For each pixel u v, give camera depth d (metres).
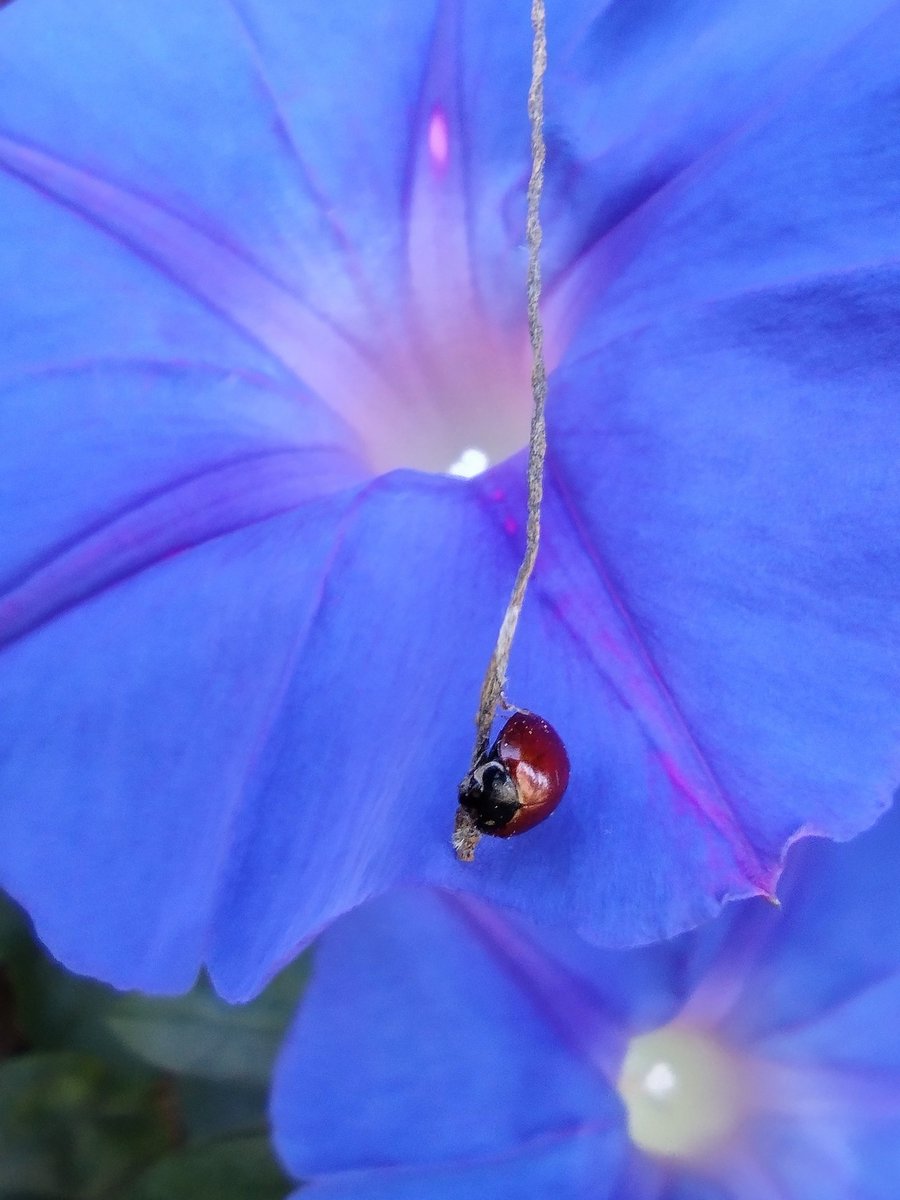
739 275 0.10
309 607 0.10
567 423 0.10
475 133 0.11
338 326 0.12
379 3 0.11
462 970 0.11
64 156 0.11
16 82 0.11
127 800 0.09
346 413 0.12
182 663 0.10
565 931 0.11
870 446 0.09
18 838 0.09
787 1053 0.12
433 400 0.13
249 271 0.11
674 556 0.09
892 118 0.10
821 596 0.09
